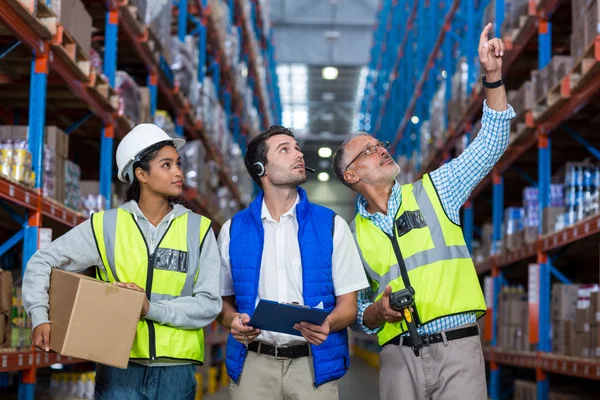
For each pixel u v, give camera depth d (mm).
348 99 33156
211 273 3113
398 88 20141
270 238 3322
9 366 4551
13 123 6918
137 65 8414
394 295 3184
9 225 6531
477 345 3262
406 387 3281
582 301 5996
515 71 8312
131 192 3219
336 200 36031
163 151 3146
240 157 15234
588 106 6508
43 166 5160
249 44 16109
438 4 14555
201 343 3107
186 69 9328
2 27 4895
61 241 3061
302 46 27594
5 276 4535
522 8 7148
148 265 3064
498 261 8711
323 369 3191
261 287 3275
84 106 6637
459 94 10133
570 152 8125
